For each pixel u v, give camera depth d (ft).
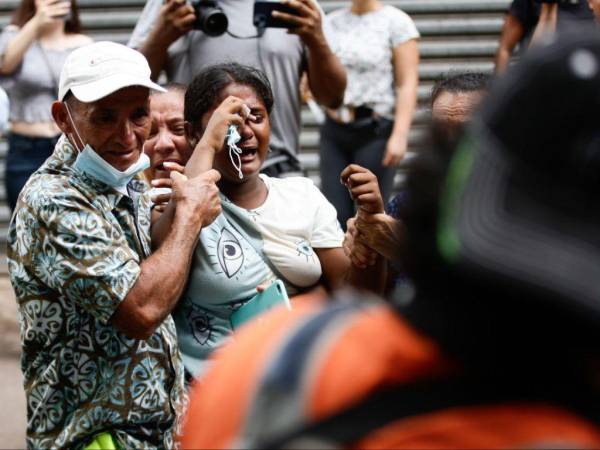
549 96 3.58
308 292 10.18
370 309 4.12
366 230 9.65
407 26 18.92
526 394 3.61
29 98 18.98
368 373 3.79
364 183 9.57
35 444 8.79
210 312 9.78
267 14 14.69
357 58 18.79
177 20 14.75
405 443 3.57
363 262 9.87
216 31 14.87
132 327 8.46
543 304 3.50
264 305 9.46
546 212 3.55
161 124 11.55
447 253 3.62
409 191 3.83
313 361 3.91
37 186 8.66
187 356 9.77
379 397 3.70
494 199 3.59
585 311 3.45
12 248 8.86
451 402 3.62
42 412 8.75
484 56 23.84
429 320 3.73
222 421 4.07
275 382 3.92
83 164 8.68
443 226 3.67
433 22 23.77
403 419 3.62
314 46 14.87
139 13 23.63
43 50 18.98
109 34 23.75
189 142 10.51
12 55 18.67
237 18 15.15
